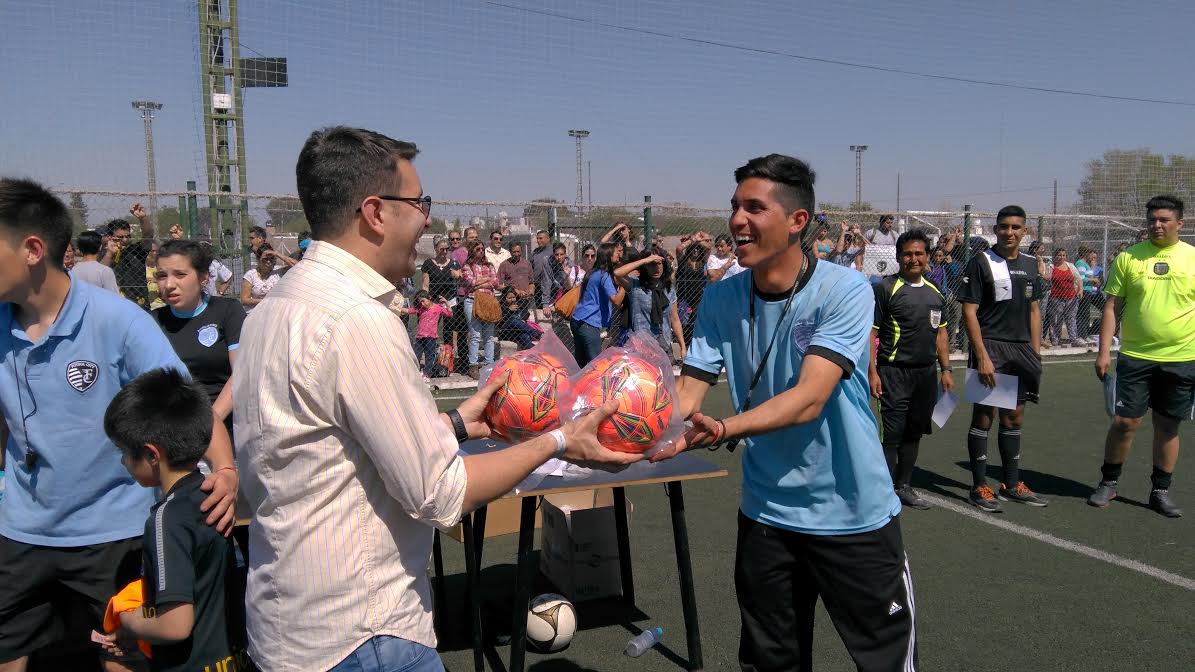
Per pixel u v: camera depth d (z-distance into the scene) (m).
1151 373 5.23
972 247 12.38
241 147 12.20
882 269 11.80
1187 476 6.20
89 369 2.49
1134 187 16.42
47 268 2.42
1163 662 3.38
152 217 9.15
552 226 11.44
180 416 2.10
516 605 2.99
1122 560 4.52
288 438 1.53
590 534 3.99
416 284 11.53
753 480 2.48
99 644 2.46
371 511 1.58
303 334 1.52
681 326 10.80
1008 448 5.62
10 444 2.57
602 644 3.60
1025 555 4.61
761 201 2.21
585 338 8.56
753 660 2.55
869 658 2.38
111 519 2.58
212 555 2.08
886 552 2.35
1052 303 13.34
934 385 5.37
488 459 1.68
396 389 1.52
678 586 4.21
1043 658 3.43
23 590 2.58
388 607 1.60
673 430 2.05
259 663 1.64
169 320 3.64
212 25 11.79
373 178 1.61
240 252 9.63
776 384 2.37
